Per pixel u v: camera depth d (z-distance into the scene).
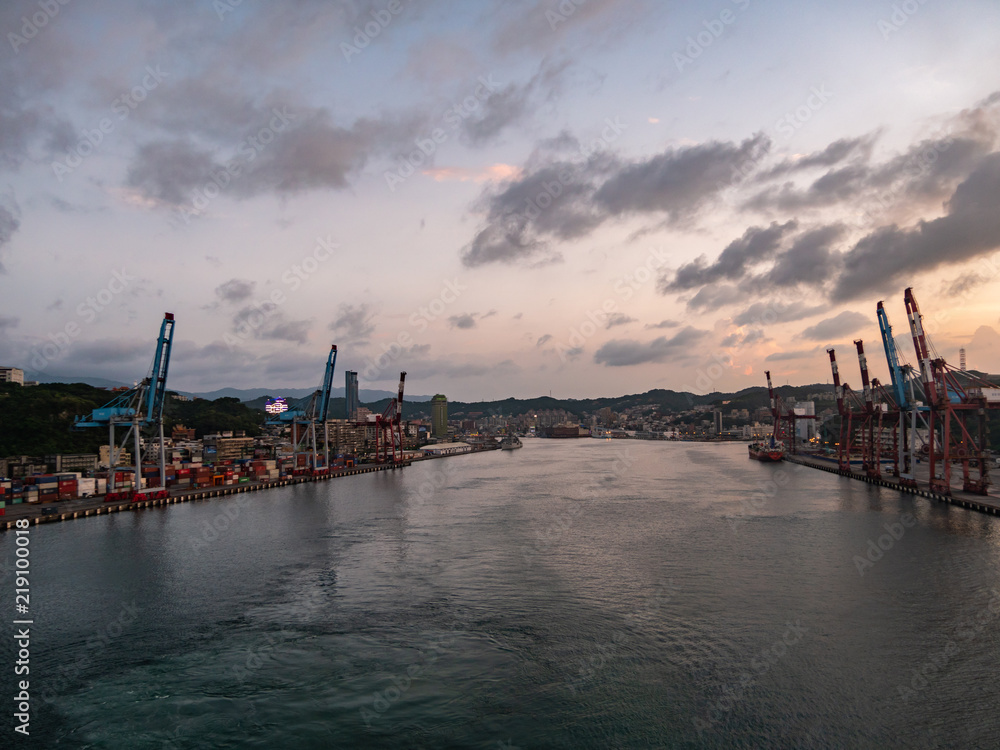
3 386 184.12
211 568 72.69
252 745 35.78
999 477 148.25
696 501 125.44
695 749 34.69
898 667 43.69
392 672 44.41
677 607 56.34
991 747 34.38
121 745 35.94
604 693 40.84
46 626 53.84
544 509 117.06
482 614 55.41
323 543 86.62
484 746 35.34
